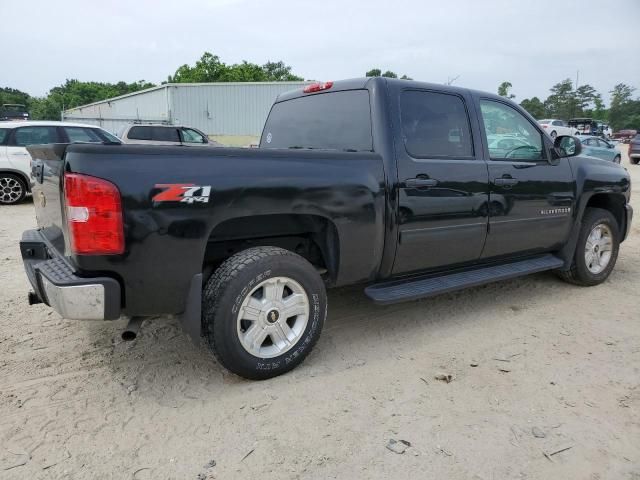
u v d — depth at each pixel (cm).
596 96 9944
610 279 550
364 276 347
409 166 353
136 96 3005
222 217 279
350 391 304
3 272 527
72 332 378
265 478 230
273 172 294
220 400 292
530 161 440
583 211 487
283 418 275
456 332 396
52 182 293
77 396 292
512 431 267
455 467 239
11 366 325
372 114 352
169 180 262
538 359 351
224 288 286
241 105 2484
